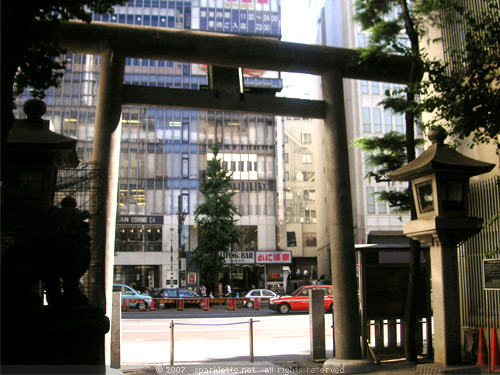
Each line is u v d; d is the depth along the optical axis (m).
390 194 11.40
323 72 10.97
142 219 48.25
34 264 6.57
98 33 9.70
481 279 10.01
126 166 49.34
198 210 40.25
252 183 50.88
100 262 8.02
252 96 10.48
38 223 6.95
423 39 12.42
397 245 10.88
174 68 51.41
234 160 51.03
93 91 49.41
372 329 14.94
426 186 8.50
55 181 8.05
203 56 10.13
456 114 7.96
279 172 51.44
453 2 10.41
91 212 8.07
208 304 33.41
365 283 10.86
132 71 50.72
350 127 47.50
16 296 6.61
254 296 35.06
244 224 49.91
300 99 10.74
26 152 7.64
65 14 7.96
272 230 50.31
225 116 51.75
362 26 11.45
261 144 51.78
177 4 54.28
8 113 5.84
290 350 13.53
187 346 14.60
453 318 8.13
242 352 13.13
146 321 23.55
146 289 47.06
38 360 6.03
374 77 11.25
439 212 8.19
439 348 8.18
